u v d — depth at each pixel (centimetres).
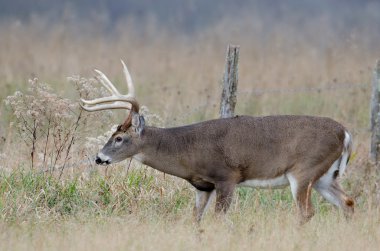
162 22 9856
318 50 6619
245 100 4269
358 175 3303
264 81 5034
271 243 2450
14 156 3241
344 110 4150
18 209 2781
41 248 2378
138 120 2917
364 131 3722
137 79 5247
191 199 3044
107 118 3316
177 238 2473
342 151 2925
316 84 4925
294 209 3011
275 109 4294
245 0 10562
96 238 2442
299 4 10431
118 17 10088
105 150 2923
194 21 9938
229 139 2908
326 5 10394
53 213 2814
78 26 8206
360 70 4681
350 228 2656
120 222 2689
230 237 2500
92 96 3197
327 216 2898
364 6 10262
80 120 3272
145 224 2686
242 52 6328
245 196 3142
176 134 2936
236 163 2903
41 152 3206
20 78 5100
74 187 2948
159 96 4469
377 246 2511
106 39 7756
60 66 5669
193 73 5319
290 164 2898
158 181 3067
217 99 4103
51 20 9081
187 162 2917
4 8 9931
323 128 2908
